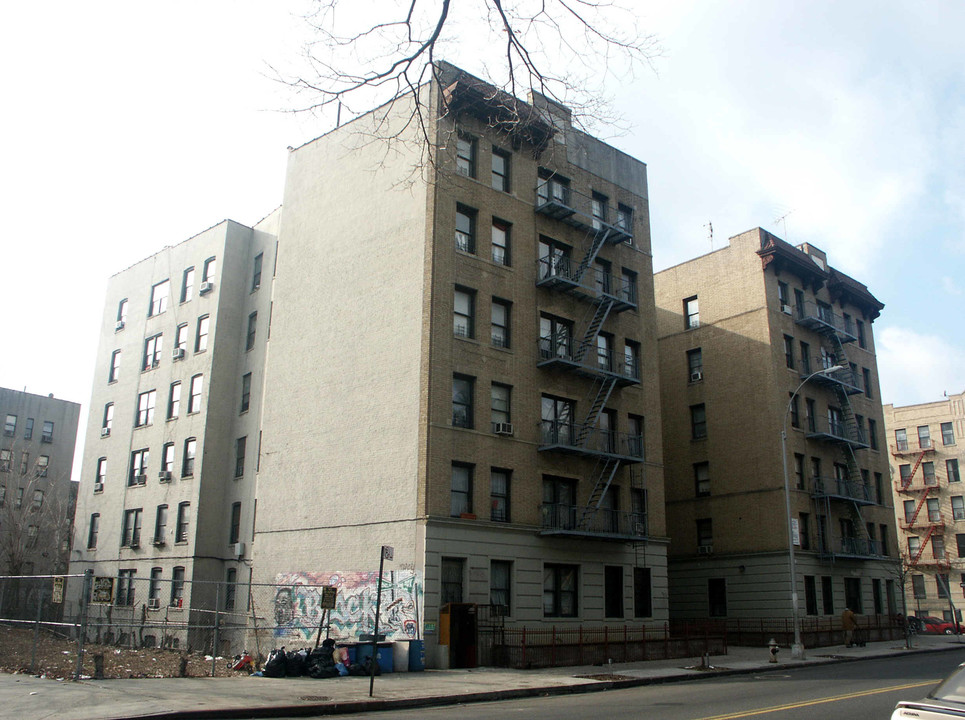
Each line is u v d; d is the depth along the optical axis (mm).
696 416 44656
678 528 43875
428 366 27359
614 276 35562
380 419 28578
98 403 47844
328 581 28656
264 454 33031
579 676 22359
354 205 32469
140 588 40031
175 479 40250
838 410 46125
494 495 28500
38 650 26031
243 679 19469
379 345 29484
